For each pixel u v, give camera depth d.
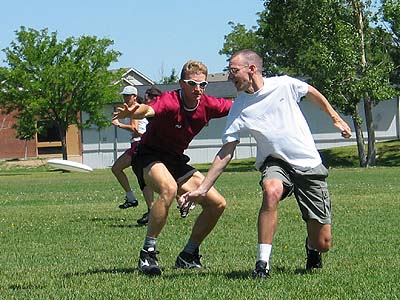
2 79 54.75
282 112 7.30
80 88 56.19
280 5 47.25
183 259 8.30
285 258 8.91
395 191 21.09
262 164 7.52
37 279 7.77
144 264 7.79
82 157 68.44
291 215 14.25
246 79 7.23
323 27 46.06
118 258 9.37
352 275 7.45
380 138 61.50
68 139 71.88
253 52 7.30
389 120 61.34
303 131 7.38
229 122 7.38
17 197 23.83
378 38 47.84
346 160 55.62
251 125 7.30
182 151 8.16
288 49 58.19
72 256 9.74
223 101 8.05
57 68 54.72
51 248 10.65
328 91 46.19
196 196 7.24
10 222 14.59
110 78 57.16
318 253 7.81
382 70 45.66
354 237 10.93
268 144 7.32
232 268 8.14
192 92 7.75
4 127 69.75
